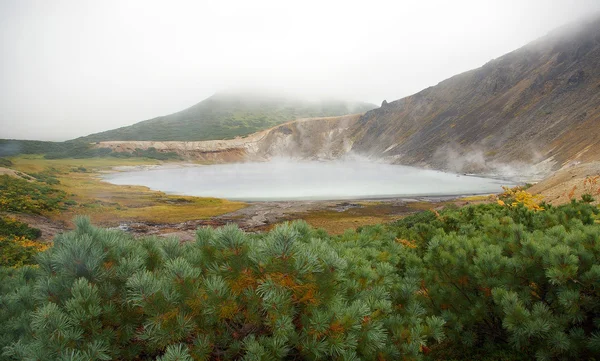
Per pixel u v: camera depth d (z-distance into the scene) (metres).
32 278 5.40
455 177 134.38
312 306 2.86
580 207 7.08
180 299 2.65
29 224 35.47
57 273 3.00
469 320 5.13
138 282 2.57
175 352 2.35
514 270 4.57
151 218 51.06
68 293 2.83
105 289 2.81
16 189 50.38
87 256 2.90
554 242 4.63
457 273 5.19
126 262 3.02
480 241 5.86
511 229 5.46
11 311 3.95
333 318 2.75
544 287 4.48
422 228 8.16
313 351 2.69
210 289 2.68
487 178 125.19
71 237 3.05
